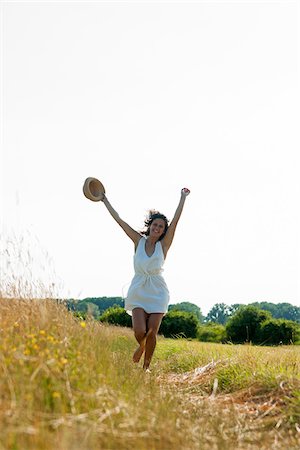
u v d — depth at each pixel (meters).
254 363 9.18
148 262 8.90
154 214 9.15
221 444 5.29
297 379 7.94
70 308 8.13
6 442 4.31
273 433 6.08
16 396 5.00
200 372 9.80
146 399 6.15
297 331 38.09
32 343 5.88
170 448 4.90
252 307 40.19
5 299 7.35
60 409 5.03
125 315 32.62
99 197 9.52
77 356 6.09
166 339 21.06
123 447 4.73
